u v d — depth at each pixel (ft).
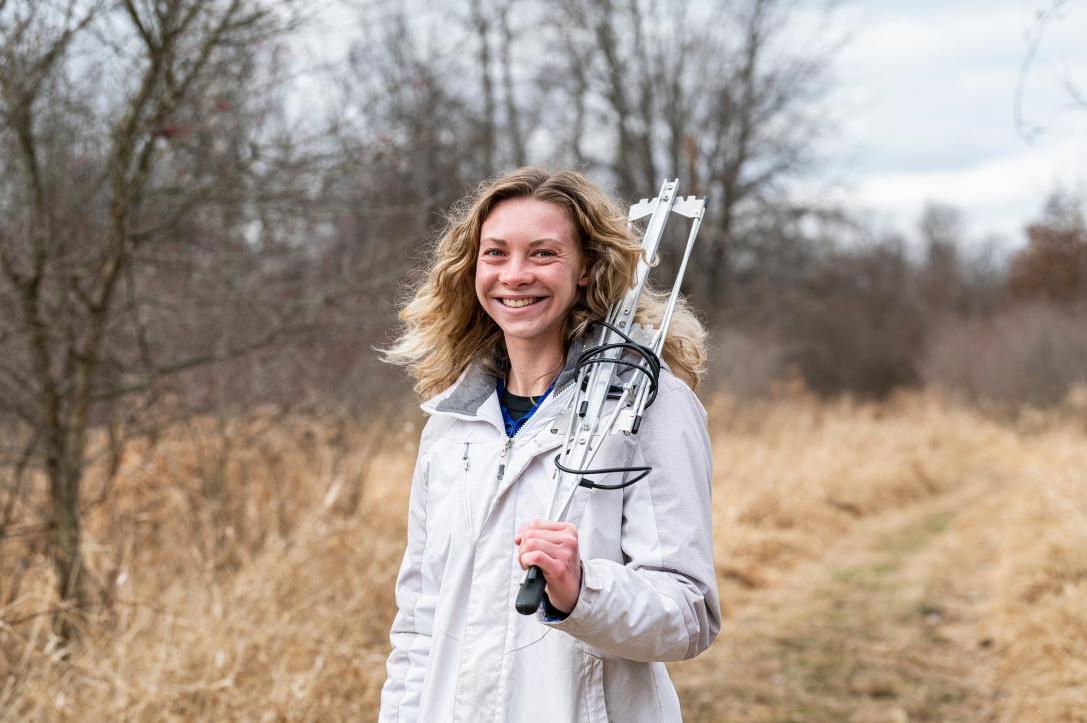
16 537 15.53
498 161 34.14
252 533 19.48
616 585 5.39
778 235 72.02
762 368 62.34
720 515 29.99
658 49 65.51
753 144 69.15
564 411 6.14
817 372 77.30
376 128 16.75
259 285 17.66
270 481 21.12
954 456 54.19
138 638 13.96
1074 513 25.73
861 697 17.62
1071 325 62.03
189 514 18.51
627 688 5.94
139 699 12.25
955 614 23.03
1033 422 58.13
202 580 15.81
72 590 14.78
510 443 6.31
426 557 6.66
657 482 5.96
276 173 15.93
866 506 37.37
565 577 5.27
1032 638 18.72
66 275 14.79
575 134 61.67
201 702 12.47
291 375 20.22
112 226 14.70
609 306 6.60
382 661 16.08
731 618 22.79
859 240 85.51
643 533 5.88
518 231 6.40
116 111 15.30
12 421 15.84
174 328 17.76
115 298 16.76
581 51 60.85
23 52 13.26
